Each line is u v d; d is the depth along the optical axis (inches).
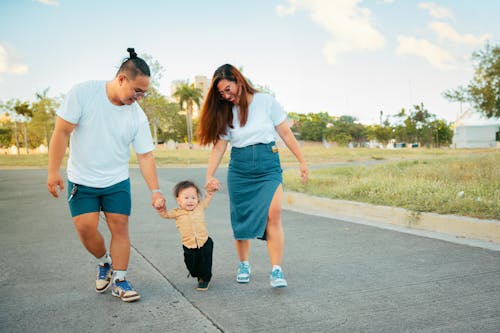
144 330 115.3
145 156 145.6
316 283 153.9
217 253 201.3
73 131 134.2
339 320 120.0
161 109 1481.3
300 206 348.5
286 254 196.7
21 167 1087.6
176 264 182.1
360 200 308.3
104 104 131.8
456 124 2313.0
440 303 131.6
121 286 138.5
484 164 499.2
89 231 136.6
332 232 242.4
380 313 124.6
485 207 238.7
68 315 126.6
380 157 1148.5
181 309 130.4
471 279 154.0
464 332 110.8
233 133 150.6
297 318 121.8
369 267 172.7
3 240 230.1
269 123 151.3
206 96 151.2
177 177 657.0
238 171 151.6
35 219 297.4
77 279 162.1
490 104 721.0
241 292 145.5
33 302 137.7
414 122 2682.1
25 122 2342.5
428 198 274.7
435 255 187.8
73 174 133.9
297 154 155.9
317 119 3329.2
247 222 149.9
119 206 137.8
